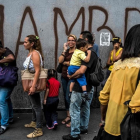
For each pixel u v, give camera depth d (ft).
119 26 14.34
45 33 14.17
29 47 10.81
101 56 14.55
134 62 5.39
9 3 13.87
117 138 5.52
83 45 10.06
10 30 14.07
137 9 14.24
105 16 14.24
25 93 14.57
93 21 14.23
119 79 5.54
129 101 5.23
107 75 14.35
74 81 10.28
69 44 12.19
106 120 5.75
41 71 10.72
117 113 5.45
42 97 14.62
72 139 10.49
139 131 5.09
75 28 14.21
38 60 10.39
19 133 11.56
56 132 11.66
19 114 14.44
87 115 11.20
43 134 11.41
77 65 10.19
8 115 11.75
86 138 10.92
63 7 14.03
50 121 11.96
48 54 14.33
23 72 10.56
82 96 10.06
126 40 5.69
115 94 5.55
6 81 11.09
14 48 14.21
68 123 12.64
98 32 14.34
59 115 14.12
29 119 13.57
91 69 10.05
